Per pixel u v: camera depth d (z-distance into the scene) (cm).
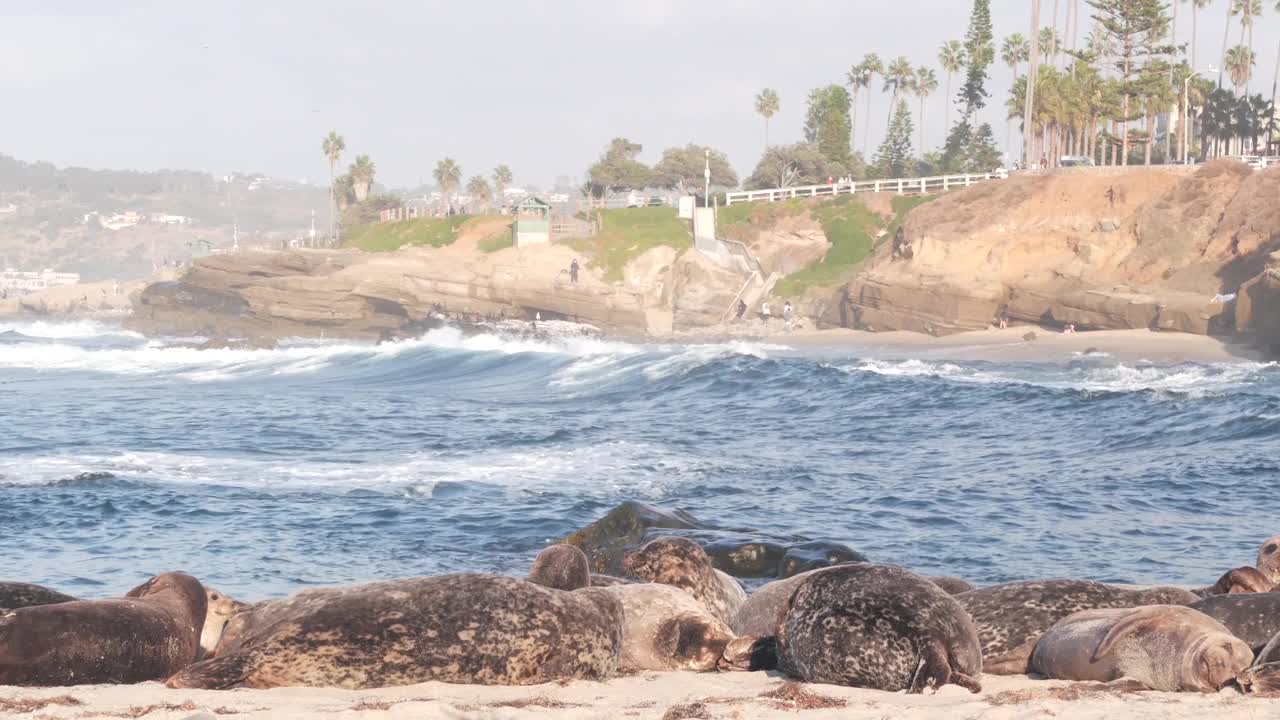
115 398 4325
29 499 1917
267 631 695
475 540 1611
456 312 8644
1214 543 1552
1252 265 6431
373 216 13512
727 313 8475
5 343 8912
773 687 720
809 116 14562
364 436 2956
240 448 2705
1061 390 3419
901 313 7394
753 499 1933
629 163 12338
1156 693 674
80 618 675
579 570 840
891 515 1786
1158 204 7131
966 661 695
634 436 2906
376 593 706
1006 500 1919
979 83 12125
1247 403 2939
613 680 735
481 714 608
